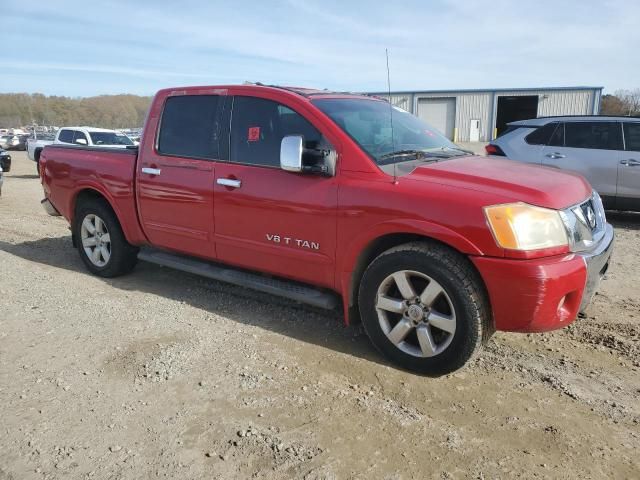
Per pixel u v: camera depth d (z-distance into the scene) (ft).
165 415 9.84
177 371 11.40
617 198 27.71
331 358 12.16
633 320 14.55
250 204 13.50
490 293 10.43
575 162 28.22
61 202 18.69
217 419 9.72
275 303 15.55
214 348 12.53
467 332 10.65
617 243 24.07
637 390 10.94
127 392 10.59
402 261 11.16
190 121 15.08
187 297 16.07
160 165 15.47
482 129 140.36
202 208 14.58
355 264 12.07
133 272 18.57
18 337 13.05
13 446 8.96
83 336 13.12
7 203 36.45
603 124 27.96
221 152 14.30
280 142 13.29
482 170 12.09
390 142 13.25
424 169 11.94
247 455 8.75
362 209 11.63
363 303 11.99
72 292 16.39
